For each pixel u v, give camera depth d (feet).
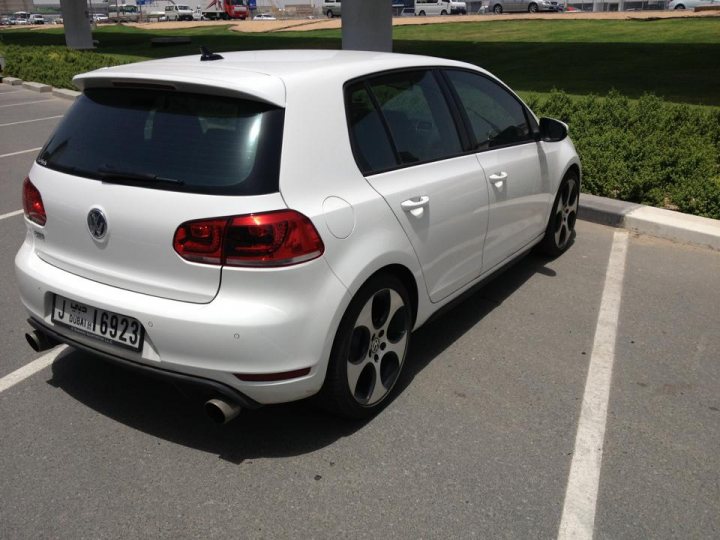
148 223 9.27
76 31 107.55
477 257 13.52
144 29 159.12
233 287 8.99
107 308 9.69
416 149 11.73
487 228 13.61
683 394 12.01
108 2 295.28
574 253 18.94
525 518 9.03
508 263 15.23
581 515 9.09
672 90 41.91
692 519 9.05
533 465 10.06
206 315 9.00
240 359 9.05
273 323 9.00
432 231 11.66
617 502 9.35
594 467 10.04
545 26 86.69
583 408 11.53
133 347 9.57
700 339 14.02
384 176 10.78
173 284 9.30
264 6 309.22
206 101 9.65
